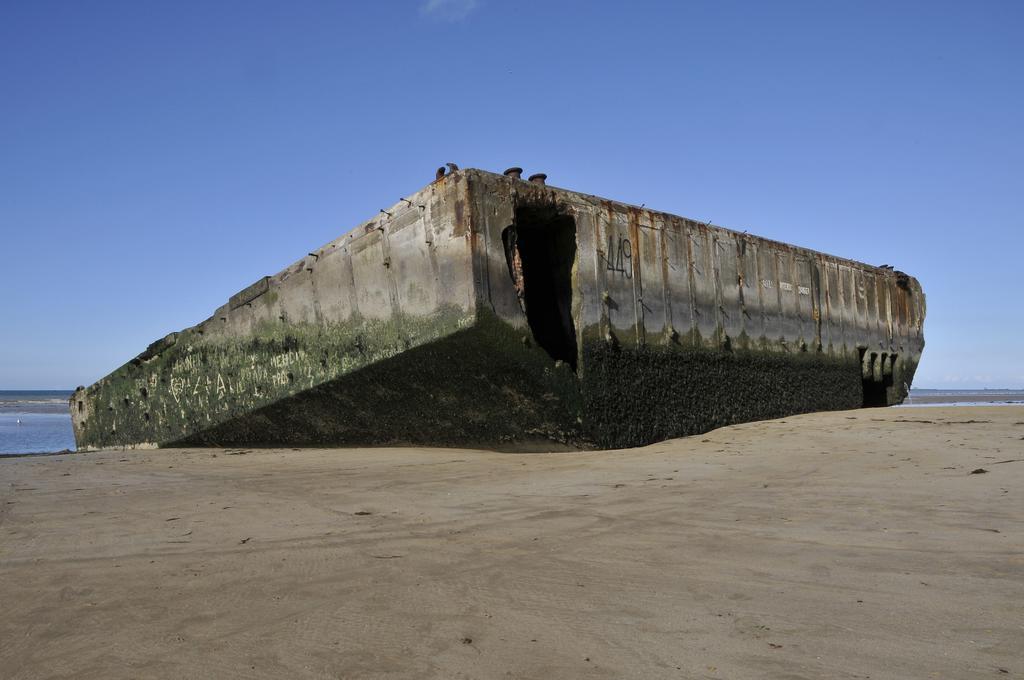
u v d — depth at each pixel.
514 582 3.47
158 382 16.02
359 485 7.05
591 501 5.61
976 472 6.16
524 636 2.76
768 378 14.84
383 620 2.99
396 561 3.95
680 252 12.68
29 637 2.95
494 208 9.48
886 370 20.44
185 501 6.42
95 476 8.77
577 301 10.44
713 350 13.21
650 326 11.72
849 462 7.22
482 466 8.37
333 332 11.53
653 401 11.51
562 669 2.44
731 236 14.20
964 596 3.01
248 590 3.49
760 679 2.29
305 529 4.92
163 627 3.01
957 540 3.93
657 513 5.03
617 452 9.83
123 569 3.98
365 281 10.90
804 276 16.66
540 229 10.96
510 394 9.90
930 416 12.54
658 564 3.70
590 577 3.51
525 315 9.65
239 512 5.72
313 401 12.17
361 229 10.98
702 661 2.46
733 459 7.99
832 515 4.72
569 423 10.04
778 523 4.55
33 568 4.07
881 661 2.39
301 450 12.41
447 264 9.48
